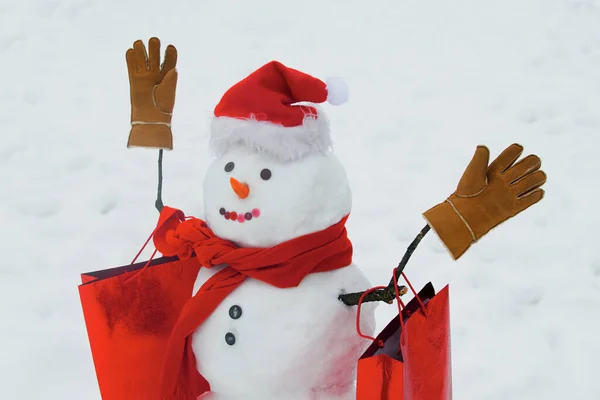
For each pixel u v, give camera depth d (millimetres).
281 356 3705
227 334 3740
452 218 3576
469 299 4988
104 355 4016
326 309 3730
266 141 3705
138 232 5430
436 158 6320
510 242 5332
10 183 6102
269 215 3713
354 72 7852
